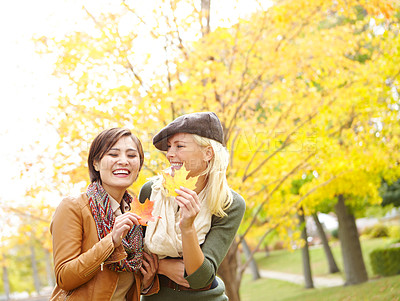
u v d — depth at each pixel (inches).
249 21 196.5
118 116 173.0
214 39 193.3
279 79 219.6
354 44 218.1
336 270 734.5
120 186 78.3
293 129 216.2
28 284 1610.5
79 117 174.4
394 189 453.7
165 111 187.0
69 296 73.0
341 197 501.7
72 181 180.9
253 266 967.0
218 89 197.5
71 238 73.2
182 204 71.1
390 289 320.2
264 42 207.3
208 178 83.4
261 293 698.2
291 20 205.0
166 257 82.5
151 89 189.5
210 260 77.9
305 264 626.8
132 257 77.4
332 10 208.5
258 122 217.3
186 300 81.4
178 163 82.2
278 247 1531.7
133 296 80.0
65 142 177.6
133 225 74.7
